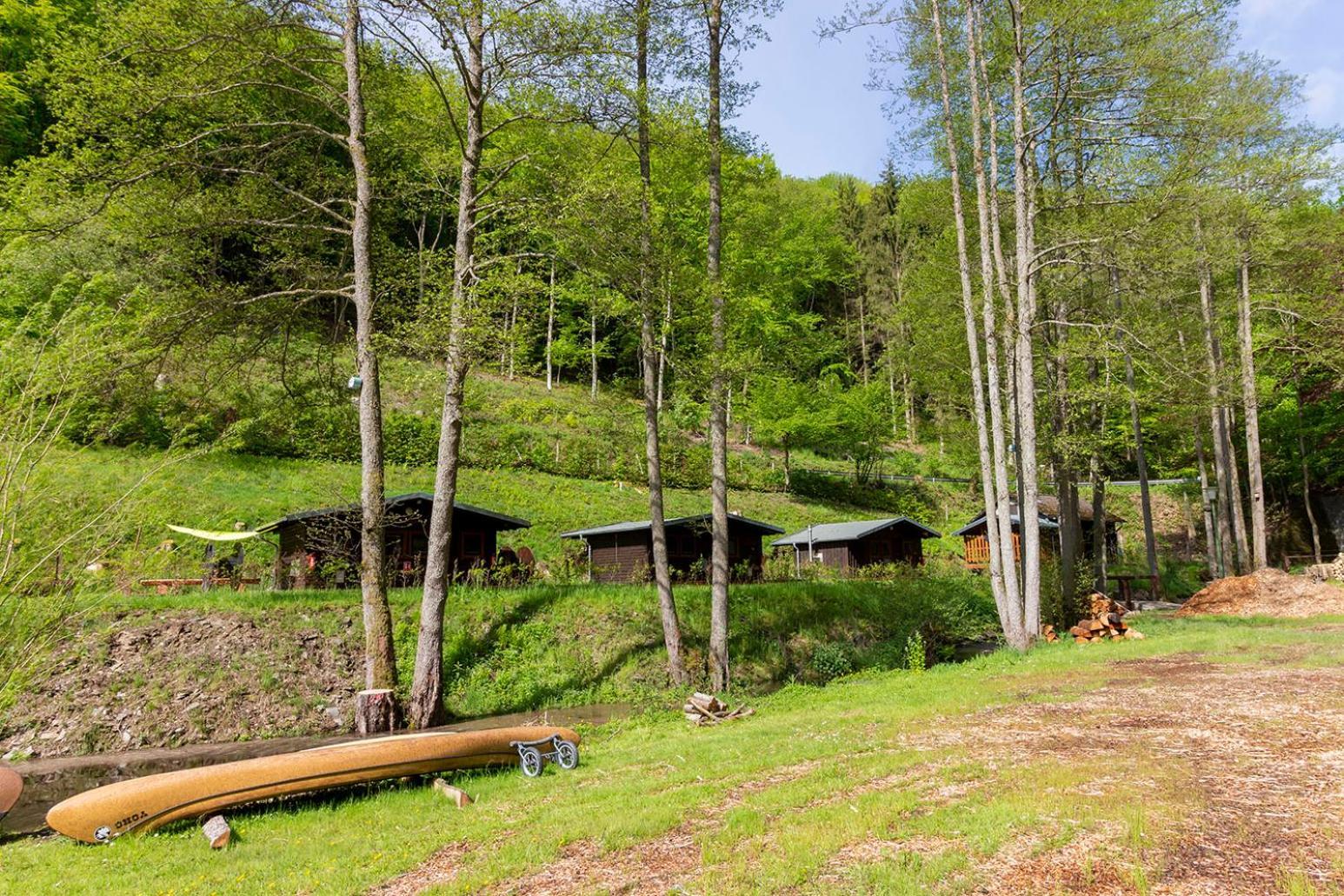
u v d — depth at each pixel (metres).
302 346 19.09
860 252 67.69
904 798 6.00
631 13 15.76
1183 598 30.39
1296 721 7.68
